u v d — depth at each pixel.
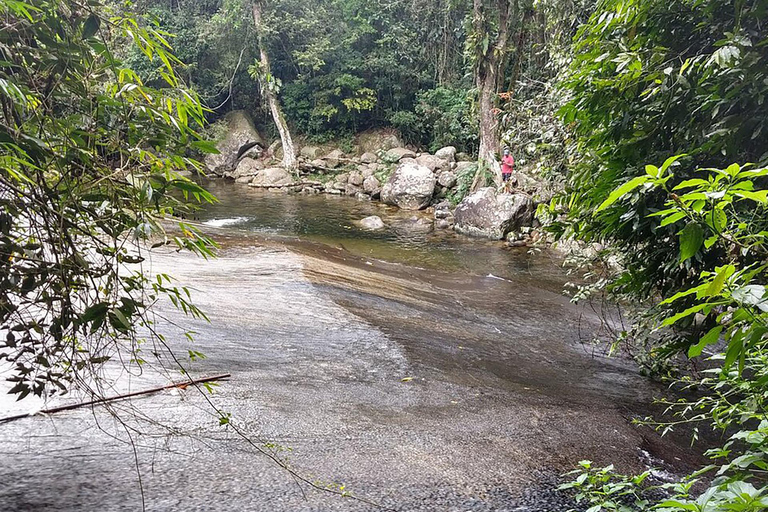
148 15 1.82
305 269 7.59
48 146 1.63
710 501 1.42
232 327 5.05
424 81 24.61
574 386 4.84
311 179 22.89
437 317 6.77
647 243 3.74
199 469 2.57
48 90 1.63
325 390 3.88
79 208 1.74
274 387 3.78
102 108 1.72
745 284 1.31
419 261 11.31
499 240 13.56
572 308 7.88
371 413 3.57
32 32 1.60
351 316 5.91
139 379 3.47
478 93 16.30
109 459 2.55
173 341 4.39
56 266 1.67
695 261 3.10
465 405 3.92
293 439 3.04
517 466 3.02
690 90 2.99
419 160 20.86
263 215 16.31
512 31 15.29
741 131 2.74
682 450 3.60
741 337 1.32
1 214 1.58
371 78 25.36
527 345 6.15
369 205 18.80
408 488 2.66
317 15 24.41
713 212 1.37
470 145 23.14
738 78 2.65
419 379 4.36
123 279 1.95
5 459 2.43
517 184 14.99
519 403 4.08
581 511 2.46
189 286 6.08
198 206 2.00
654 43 3.30
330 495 2.51
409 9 24.70
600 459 3.24
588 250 7.40
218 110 26.62
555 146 6.09
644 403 4.55
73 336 1.89
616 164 3.37
